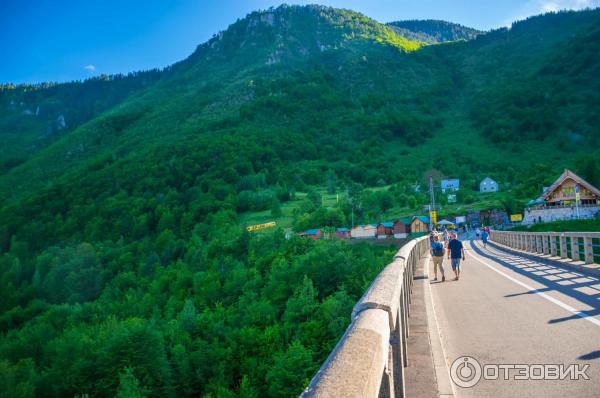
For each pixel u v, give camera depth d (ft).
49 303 280.10
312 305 121.80
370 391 4.73
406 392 12.13
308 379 90.99
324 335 106.52
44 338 175.11
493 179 484.33
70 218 459.32
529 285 38.11
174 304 202.08
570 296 30.73
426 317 23.15
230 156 565.94
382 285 10.26
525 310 26.84
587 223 171.12
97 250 363.15
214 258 263.08
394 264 15.53
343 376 4.48
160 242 341.21
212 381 107.45
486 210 305.32
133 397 92.38
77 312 221.87
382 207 370.53
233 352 116.67
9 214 493.77
